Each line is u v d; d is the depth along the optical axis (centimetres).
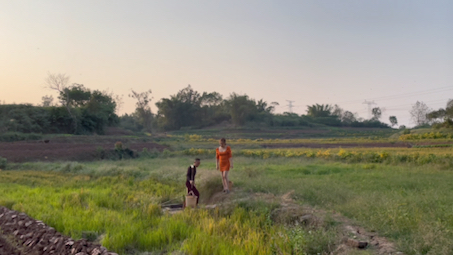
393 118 14538
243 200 969
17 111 5603
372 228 686
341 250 603
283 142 5775
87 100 7231
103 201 1096
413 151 3138
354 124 12256
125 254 655
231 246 635
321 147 4612
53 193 1284
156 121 11381
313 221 768
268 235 705
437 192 1006
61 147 3903
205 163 2556
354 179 1408
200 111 11469
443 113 6719
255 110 10912
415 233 621
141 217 909
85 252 630
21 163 2780
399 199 876
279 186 1166
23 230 808
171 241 705
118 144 3631
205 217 840
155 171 1834
